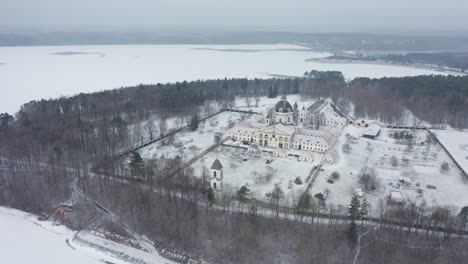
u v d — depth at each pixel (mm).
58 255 147125
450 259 136625
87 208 177750
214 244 149375
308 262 138250
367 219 163250
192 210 168625
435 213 156125
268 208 172000
